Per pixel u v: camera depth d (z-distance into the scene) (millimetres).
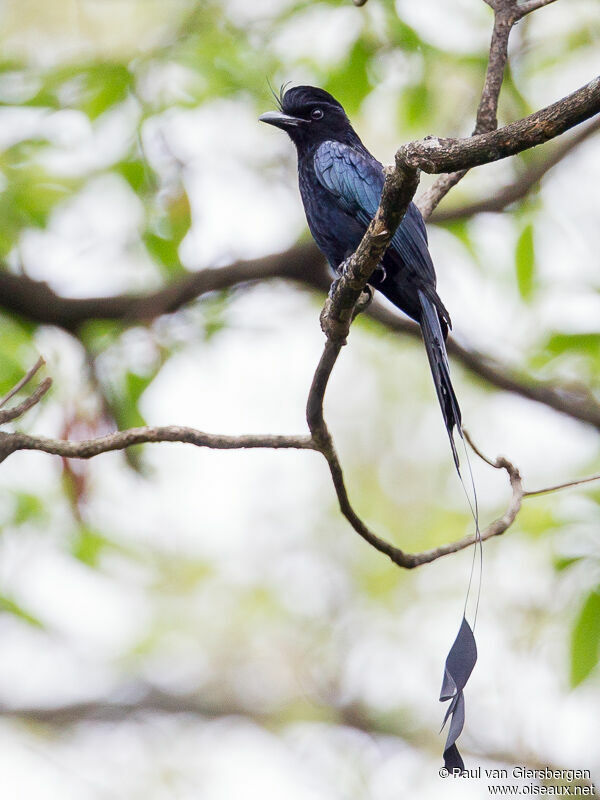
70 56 12320
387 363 17594
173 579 17938
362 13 11469
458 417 7840
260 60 11633
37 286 11750
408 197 5906
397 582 17375
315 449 7520
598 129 12367
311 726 17781
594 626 10102
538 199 12539
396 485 17219
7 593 11406
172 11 12547
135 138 11289
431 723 17312
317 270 12727
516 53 12500
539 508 11508
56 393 11062
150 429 7320
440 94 12555
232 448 7434
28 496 11258
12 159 11539
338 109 10492
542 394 13234
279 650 18234
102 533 11906
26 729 17922
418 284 8453
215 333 12195
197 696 18391
